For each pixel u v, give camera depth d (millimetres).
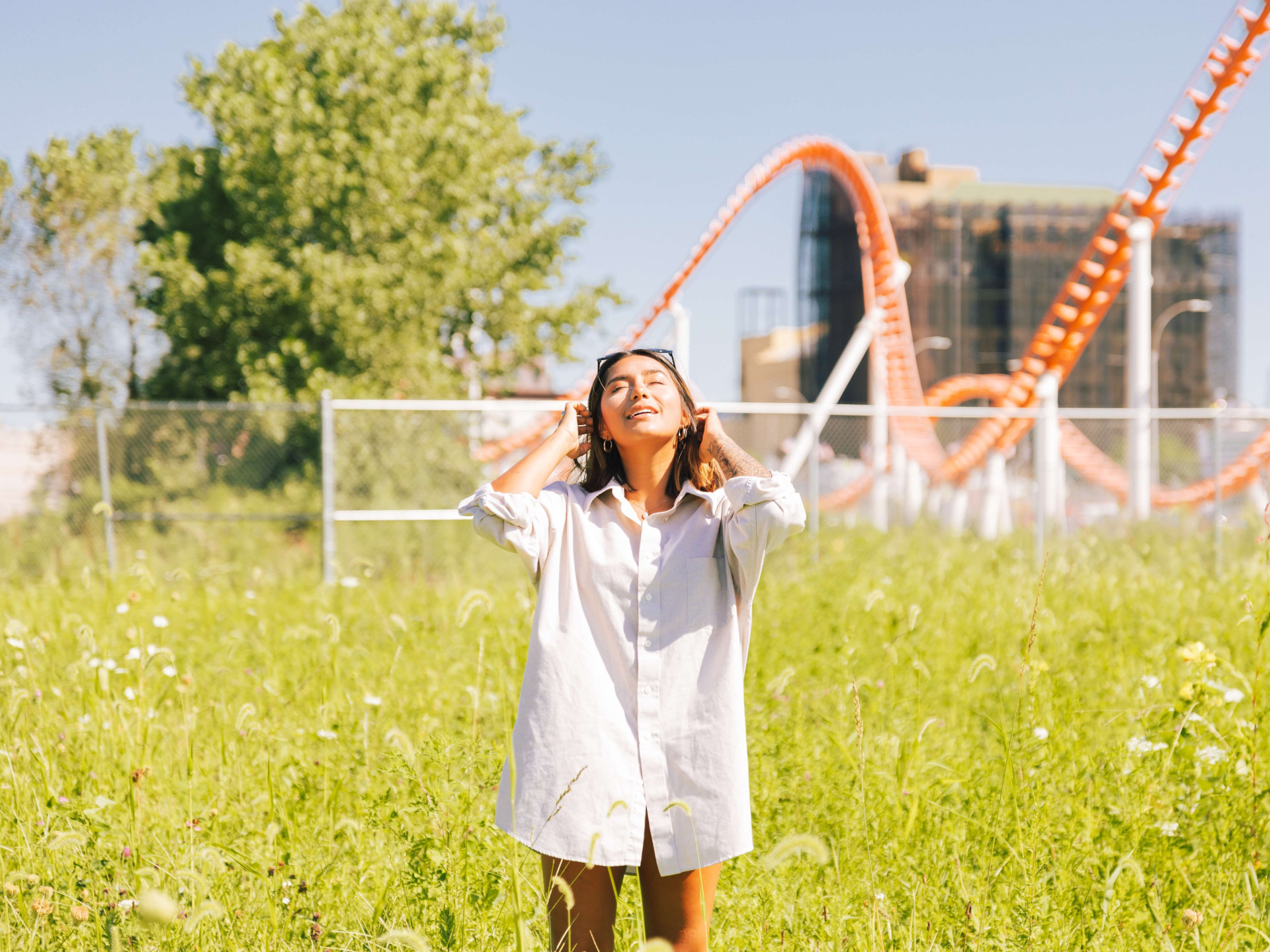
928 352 85938
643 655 2508
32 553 13227
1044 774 4004
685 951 2543
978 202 87250
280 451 16344
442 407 12461
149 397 23906
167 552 13523
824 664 6727
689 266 24094
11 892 3041
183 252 21844
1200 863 3588
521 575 11766
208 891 3119
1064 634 7520
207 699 5750
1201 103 19906
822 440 56750
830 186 89875
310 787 4137
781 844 2547
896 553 13203
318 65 21969
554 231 23969
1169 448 29547
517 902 2662
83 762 4344
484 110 24047
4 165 23938
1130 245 21516
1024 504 21391
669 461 2730
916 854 3588
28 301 24312
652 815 2445
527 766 2461
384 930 2982
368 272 20188
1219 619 8156
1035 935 2977
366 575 9430
